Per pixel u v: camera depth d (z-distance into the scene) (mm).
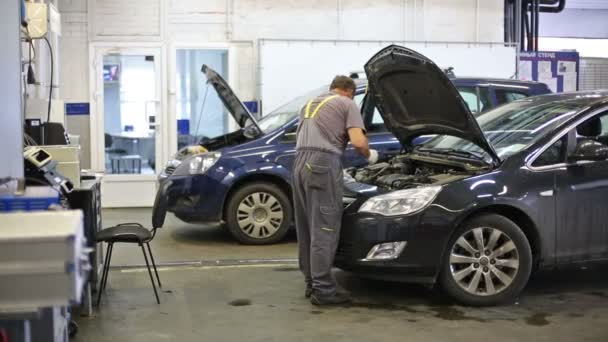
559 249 5152
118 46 10641
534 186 5070
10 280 2469
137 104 10766
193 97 10883
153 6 10680
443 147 6031
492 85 7953
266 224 7574
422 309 5066
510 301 5215
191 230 8516
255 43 10883
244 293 5574
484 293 5078
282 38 10859
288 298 5414
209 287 5766
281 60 10602
